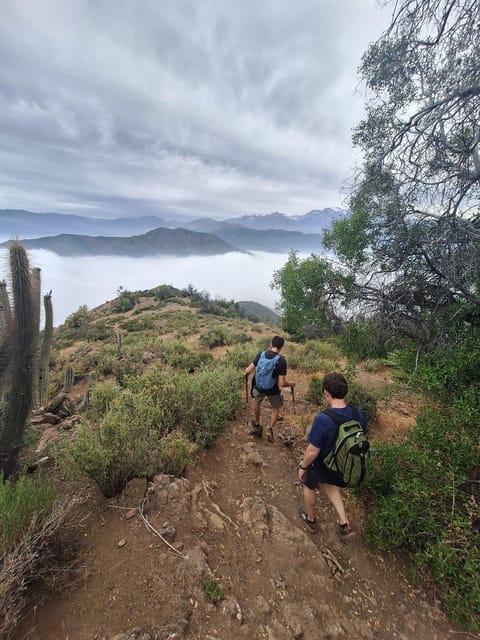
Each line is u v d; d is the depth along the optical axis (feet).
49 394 23.49
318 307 18.67
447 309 13.83
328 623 6.84
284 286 19.95
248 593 7.19
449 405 10.89
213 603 6.73
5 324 10.61
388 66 13.42
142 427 10.51
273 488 11.41
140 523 8.43
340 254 17.17
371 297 17.38
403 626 7.09
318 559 8.46
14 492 7.63
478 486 8.68
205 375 16.90
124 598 6.54
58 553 7.18
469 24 10.18
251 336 60.95
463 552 7.34
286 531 9.17
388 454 10.20
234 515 9.75
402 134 14.08
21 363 10.50
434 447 9.37
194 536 8.34
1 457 10.41
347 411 8.46
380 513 8.63
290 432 14.99
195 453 12.31
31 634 5.79
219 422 13.98
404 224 14.66
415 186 14.06
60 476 10.30
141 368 28.27
